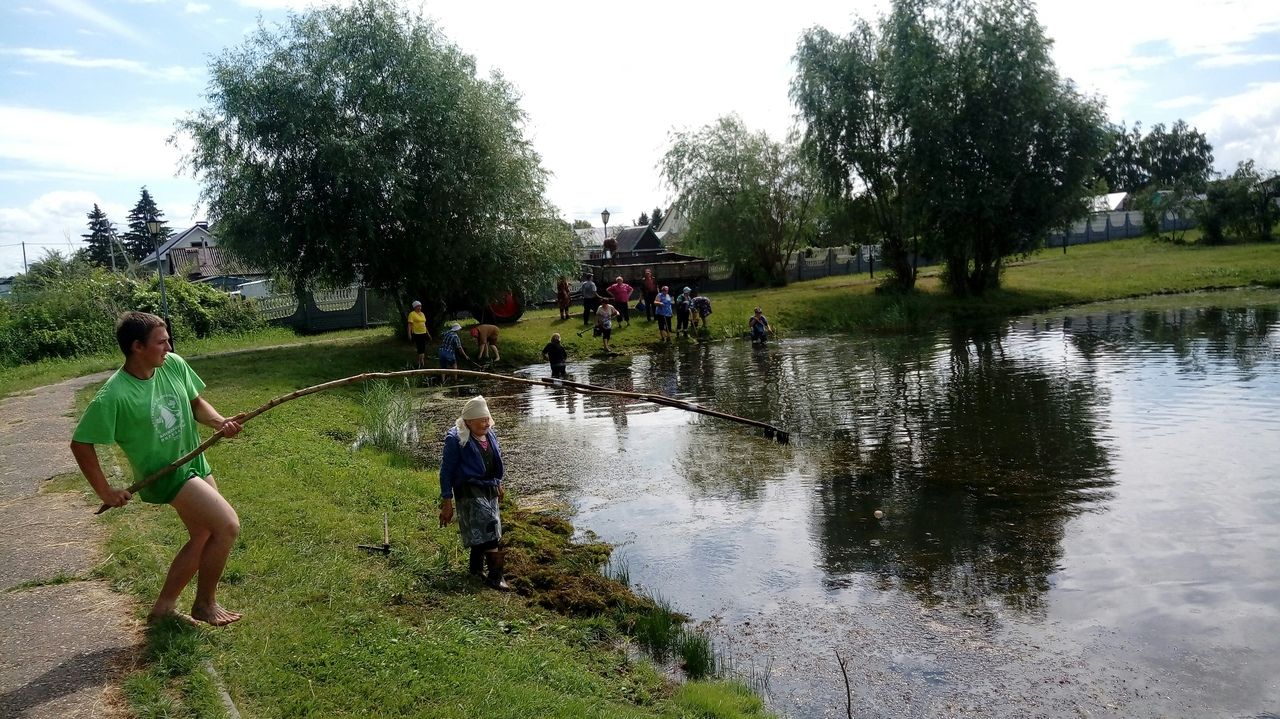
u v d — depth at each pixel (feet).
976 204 107.04
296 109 74.38
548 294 117.60
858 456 40.16
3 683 14.26
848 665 20.44
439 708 15.14
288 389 57.06
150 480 15.31
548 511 33.09
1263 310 93.30
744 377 67.46
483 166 80.33
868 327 101.04
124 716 13.26
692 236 141.38
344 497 29.04
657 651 21.11
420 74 77.61
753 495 34.50
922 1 109.60
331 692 15.29
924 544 28.22
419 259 79.56
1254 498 31.22
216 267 159.53
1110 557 26.35
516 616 21.57
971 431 44.24
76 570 19.43
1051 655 20.58
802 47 115.55
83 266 96.68
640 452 42.68
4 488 27.35
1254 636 21.06
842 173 116.06
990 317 104.78
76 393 52.03
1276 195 174.09
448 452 23.24
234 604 18.40
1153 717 17.84
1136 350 70.28
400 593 21.13
